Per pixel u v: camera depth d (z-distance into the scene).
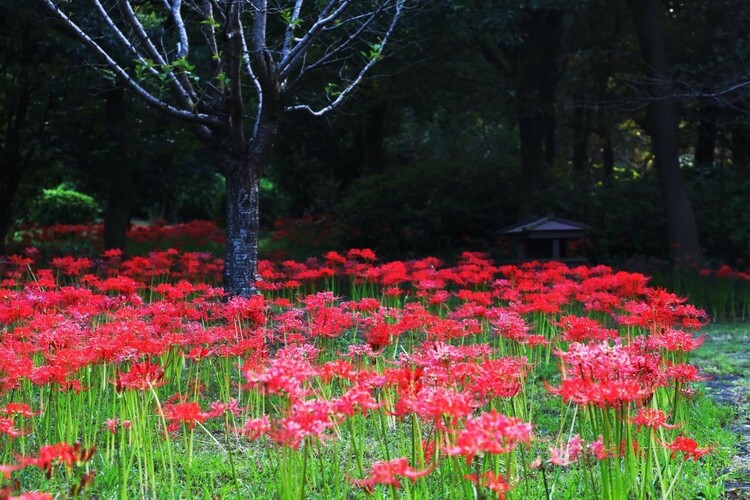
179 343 5.09
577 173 20.16
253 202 8.69
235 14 7.96
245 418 5.20
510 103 16.22
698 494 4.11
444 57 14.88
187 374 6.38
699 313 5.39
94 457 4.52
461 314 6.28
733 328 10.02
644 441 4.13
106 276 10.27
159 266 9.69
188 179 19.83
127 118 14.31
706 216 16.70
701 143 20.83
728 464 4.58
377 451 4.70
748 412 5.80
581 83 23.02
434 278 8.82
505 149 28.77
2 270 9.92
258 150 8.64
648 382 3.73
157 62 8.49
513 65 18.03
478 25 12.41
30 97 14.66
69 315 6.03
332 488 4.13
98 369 5.35
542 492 3.93
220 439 5.08
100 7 8.24
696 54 16.58
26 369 4.19
